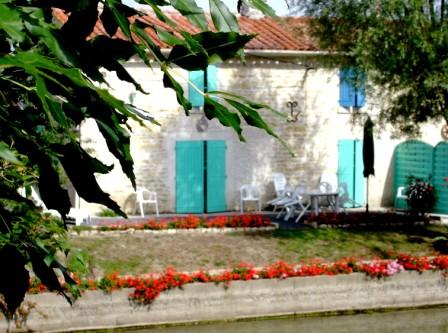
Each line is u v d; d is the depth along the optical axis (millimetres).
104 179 16953
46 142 1186
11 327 9492
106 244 12602
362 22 13453
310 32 15359
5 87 1239
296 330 10734
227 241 13438
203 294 10586
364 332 10672
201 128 17719
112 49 1261
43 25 1098
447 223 16375
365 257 12867
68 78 1086
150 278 10383
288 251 12977
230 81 17859
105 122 1231
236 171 18297
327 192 16938
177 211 17719
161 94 17078
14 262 1221
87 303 9914
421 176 18938
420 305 11805
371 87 14742
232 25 1271
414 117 14477
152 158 17422
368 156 16078
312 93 18703
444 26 12602
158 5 1286
